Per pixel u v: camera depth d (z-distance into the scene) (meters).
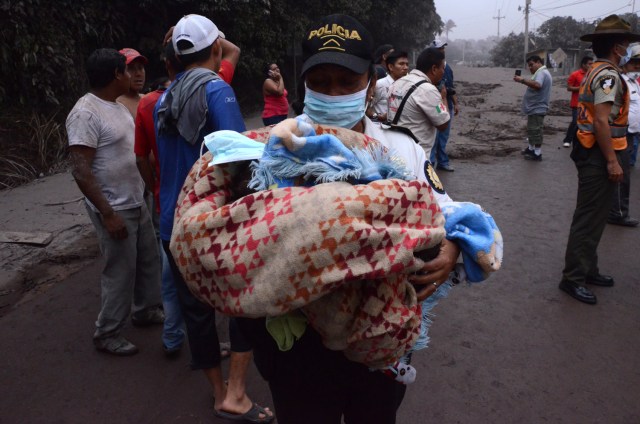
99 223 2.83
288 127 1.09
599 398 2.62
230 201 1.19
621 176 3.32
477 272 1.33
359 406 1.40
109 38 9.87
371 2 19.78
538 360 2.94
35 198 5.91
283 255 0.96
